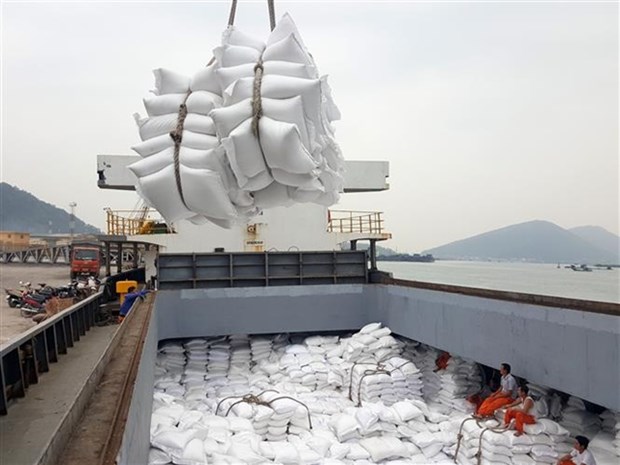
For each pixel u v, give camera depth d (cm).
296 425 750
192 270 1155
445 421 744
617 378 536
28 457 359
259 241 1337
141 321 723
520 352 694
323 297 1168
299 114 386
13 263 5072
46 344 630
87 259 2377
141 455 406
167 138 430
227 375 1010
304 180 417
